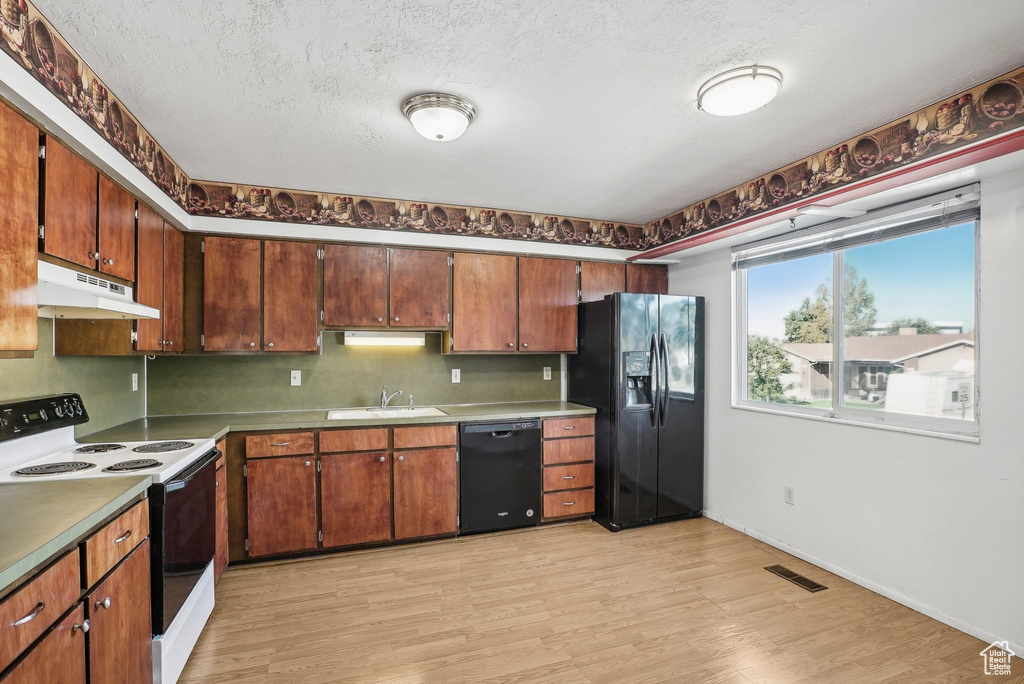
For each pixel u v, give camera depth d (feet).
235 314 10.41
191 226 10.11
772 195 9.84
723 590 8.90
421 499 11.00
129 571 5.30
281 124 7.64
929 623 7.80
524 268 12.82
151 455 6.92
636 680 6.48
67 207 5.74
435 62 6.02
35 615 3.73
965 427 7.74
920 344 8.41
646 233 14.03
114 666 4.94
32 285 4.99
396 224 11.64
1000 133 6.39
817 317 10.32
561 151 8.76
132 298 7.72
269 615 8.04
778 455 10.77
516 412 11.93
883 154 7.80
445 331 12.25
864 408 9.32
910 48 5.77
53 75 5.24
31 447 6.58
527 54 5.86
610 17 5.17
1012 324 6.98
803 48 5.76
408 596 8.70
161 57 5.84
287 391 11.75
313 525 10.26
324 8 5.02
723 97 6.45
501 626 7.74
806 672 6.64
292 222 10.84
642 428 12.08
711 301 12.72
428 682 6.43
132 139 7.26
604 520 12.21
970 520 7.47
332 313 11.09
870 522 8.90
